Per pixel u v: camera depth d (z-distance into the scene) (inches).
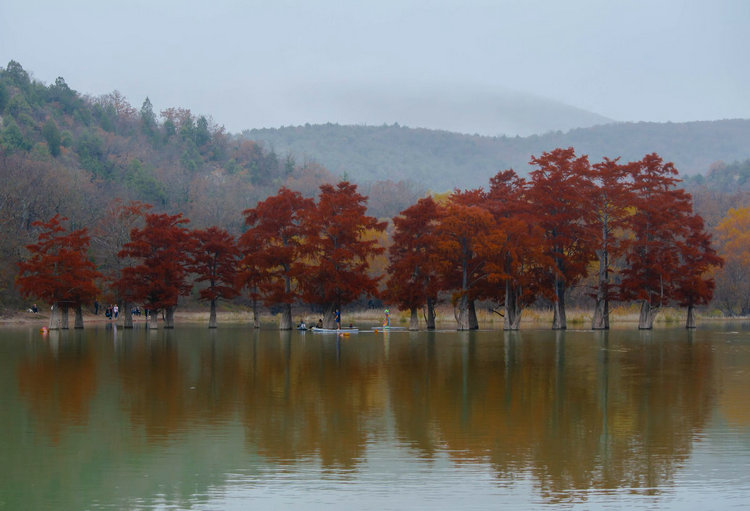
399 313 4803.2
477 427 1108.5
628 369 1793.8
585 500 784.3
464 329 3533.5
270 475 869.2
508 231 3420.3
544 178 3718.0
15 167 5359.3
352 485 832.9
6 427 1103.0
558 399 1347.2
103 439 1032.2
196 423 1134.4
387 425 1122.7
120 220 4350.4
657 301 3690.9
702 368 1817.2
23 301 4483.3
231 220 6599.4
